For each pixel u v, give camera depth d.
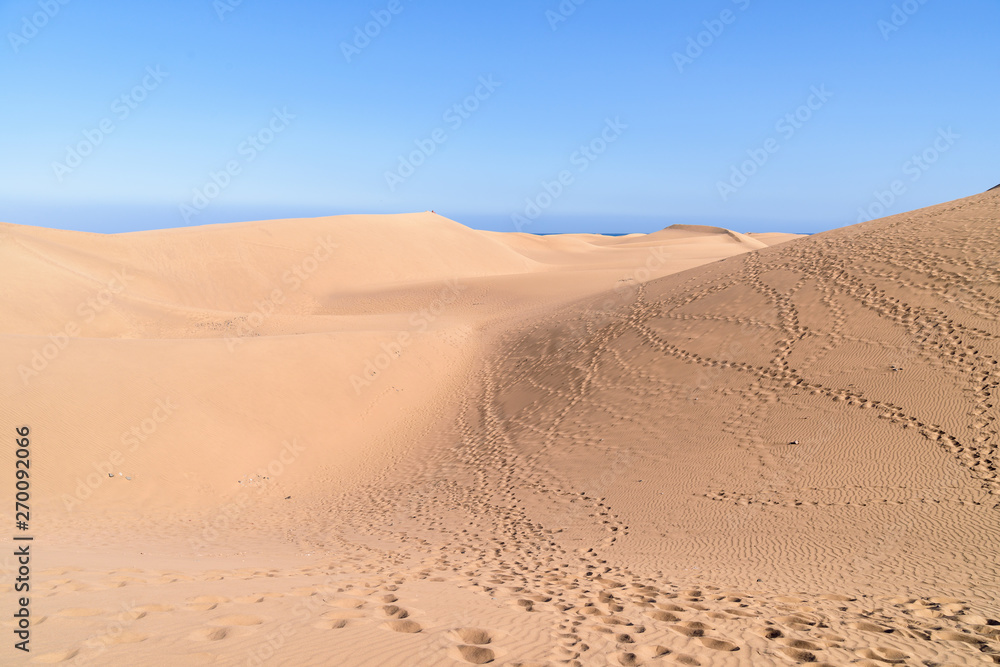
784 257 20.41
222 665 3.57
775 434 12.06
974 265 14.58
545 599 6.46
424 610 5.41
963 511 8.85
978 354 11.88
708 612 6.00
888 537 8.62
